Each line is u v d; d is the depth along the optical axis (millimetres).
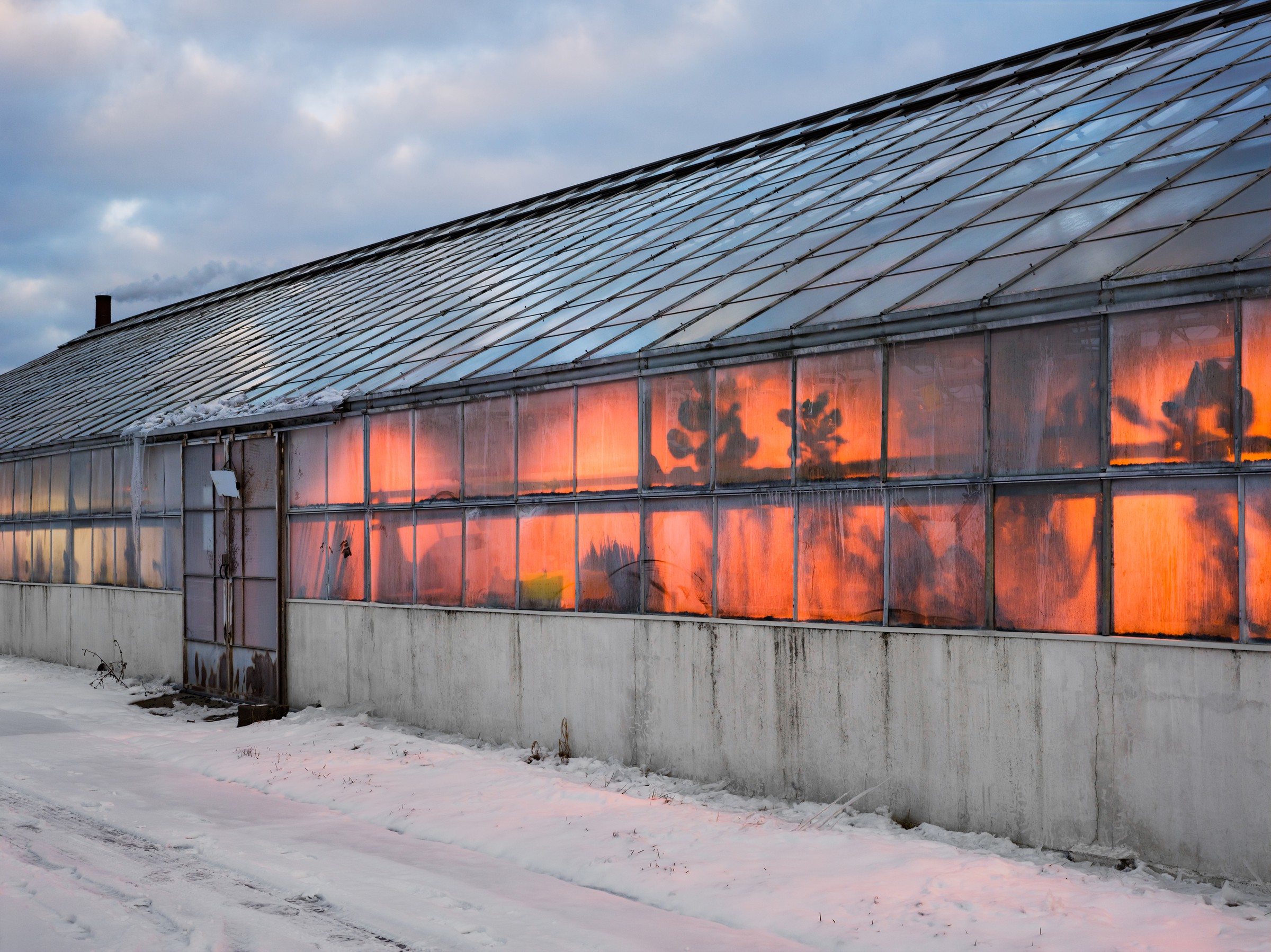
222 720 21250
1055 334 11672
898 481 12797
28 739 18234
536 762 15945
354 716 19672
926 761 12242
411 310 26766
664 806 13000
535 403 17109
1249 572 10250
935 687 12195
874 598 12930
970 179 17703
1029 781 11430
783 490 13844
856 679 12898
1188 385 10734
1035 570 11656
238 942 8742
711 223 22719
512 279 25828
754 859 10727
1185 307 10805
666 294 18672
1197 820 10297
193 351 34188
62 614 29297
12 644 31406
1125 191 14242
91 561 28328
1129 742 10766
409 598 19219
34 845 11711
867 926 8852
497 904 9688
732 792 14023
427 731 18516
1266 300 10320
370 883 10273
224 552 23484
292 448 21844
